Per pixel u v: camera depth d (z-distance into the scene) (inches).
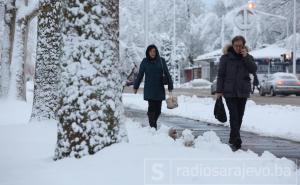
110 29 281.3
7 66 1003.3
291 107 850.1
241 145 413.4
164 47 3353.8
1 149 344.8
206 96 1437.0
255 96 1518.2
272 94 1499.8
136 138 348.2
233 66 387.2
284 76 1502.2
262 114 724.7
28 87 2267.5
